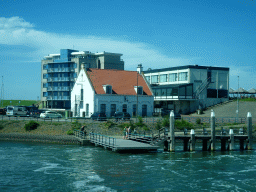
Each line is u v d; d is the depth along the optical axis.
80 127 52.50
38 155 37.91
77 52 116.88
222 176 28.91
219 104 84.88
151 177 28.28
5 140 52.62
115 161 34.47
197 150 43.31
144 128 54.47
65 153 39.25
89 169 30.89
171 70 90.62
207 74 86.31
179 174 29.41
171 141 40.34
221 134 44.06
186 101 83.06
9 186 25.66
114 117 58.47
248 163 34.34
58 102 108.94
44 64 116.94
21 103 130.00
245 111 74.88
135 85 67.44
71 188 25.12
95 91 62.00
